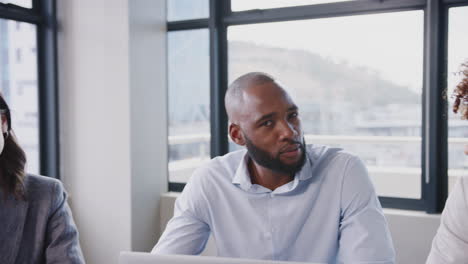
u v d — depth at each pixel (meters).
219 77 3.63
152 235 3.67
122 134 3.47
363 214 1.50
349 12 3.21
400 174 4.01
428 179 3.00
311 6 3.28
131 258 1.05
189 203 1.69
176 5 3.73
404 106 3.13
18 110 3.59
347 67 3.35
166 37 3.77
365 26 3.21
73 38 3.59
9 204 1.38
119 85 3.46
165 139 3.78
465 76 1.19
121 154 3.48
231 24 3.58
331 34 3.32
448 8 2.93
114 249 3.54
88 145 3.59
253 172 1.62
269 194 1.60
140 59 3.53
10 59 3.50
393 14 3.11
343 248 1.51
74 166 3.65
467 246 1.18
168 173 3.83
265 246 1.60
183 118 3.78
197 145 4.07
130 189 3.47
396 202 3.16
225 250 1.66
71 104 3.63
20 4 3.46
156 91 3.68
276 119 1.40
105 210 3.56
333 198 1.57
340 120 3.51
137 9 3.48
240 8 3.54
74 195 3.65
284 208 1.59
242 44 3.57
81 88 3.59
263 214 1.60
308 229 1.59
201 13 3.64
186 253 1.63
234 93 1.46
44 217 1.43
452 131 2.98
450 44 2.94
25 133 3.63
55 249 1.42
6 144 1.40
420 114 3.07
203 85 3.70
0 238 1.35
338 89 3.42
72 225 1.49
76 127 3.62
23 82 3.58
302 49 3.41
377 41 3.19
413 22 3.06
